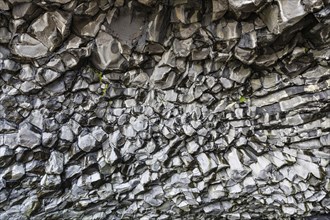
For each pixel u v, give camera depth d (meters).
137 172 1.00
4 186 0.90
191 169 1.00
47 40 0.81
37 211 0.96
